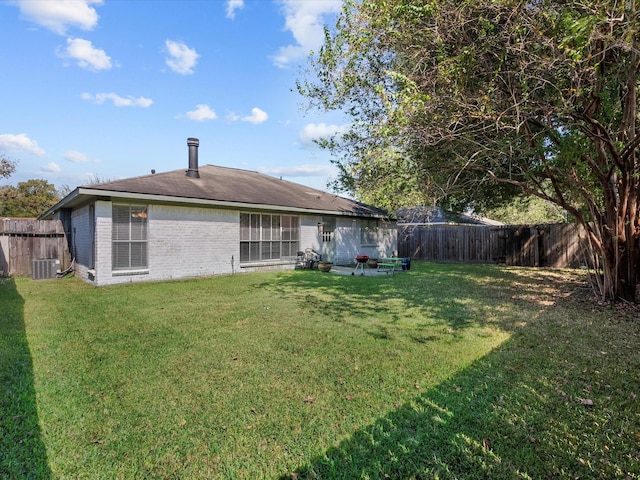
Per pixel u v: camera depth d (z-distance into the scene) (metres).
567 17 3.54
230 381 3.31
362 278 10.45
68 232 12.46
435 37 4.41
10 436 2.43
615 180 6.52
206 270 10.81
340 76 5.74
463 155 5.86
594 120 4.99
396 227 17.67
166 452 2.28
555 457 2.20
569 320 5.42
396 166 5.40
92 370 3.55
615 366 3.62
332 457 2.24
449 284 9.21
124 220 9.35
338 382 3.29
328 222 14.72
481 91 4.52
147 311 6.14
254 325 5.23
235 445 2.36
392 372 3.51
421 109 4.48
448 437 2.43
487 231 15.83
